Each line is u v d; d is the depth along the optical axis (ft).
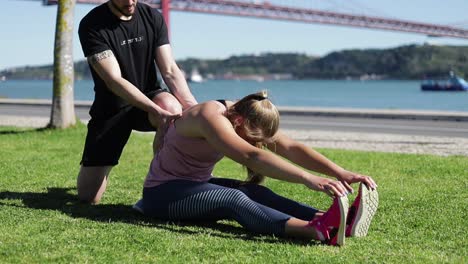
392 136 38.81
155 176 13.89
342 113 61.11
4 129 36.88
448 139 36.76
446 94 189.57
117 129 15.99
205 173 13.82
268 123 12.87
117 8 15.62
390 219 14.33
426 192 17.87
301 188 18.22
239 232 12.89
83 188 16.06
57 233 12.32
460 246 12.09
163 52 16.35
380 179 20.36
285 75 465.06
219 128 12.71
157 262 10.55
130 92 14.94
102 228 12.85
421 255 11.25
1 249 11.13
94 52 15.38
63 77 35.86
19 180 19.21
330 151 28.86
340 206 11.57
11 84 349.82
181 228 13.08
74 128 36.17
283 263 10.57
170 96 15.53
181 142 13.42
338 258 10.90
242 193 12.96
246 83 404.57
